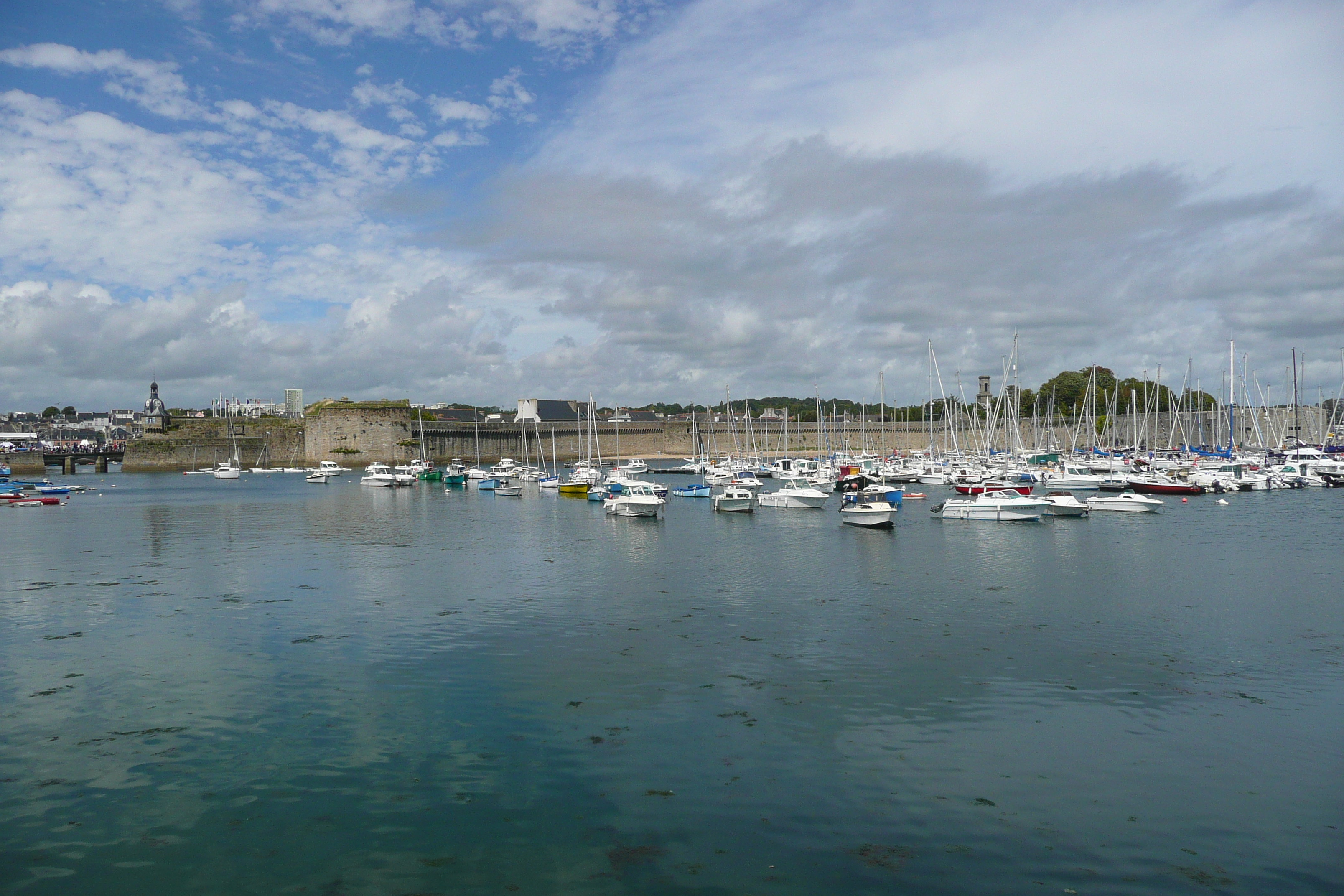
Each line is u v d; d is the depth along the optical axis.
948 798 17.42
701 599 37.28
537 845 15.77
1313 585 39.62
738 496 81.44
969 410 192.12
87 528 70.06
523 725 21.64
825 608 35.22
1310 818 16.53
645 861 15.19
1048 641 29.55
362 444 198.00
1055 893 14.16
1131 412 174.88
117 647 29.62
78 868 15.15
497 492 113.25
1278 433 140.88
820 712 22.42
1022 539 57.09
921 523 67.56
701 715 22.23
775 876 14.70
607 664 27.08
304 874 14.93
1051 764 19.02
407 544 58.16
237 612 35.38
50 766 19.44
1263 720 21.66
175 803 17.55
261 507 92.50
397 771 18.97
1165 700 23.19
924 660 27.22
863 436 162.38
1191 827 16.23
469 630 31.88
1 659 28.28
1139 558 47.97
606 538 60.53
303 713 22.73
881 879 14.58
